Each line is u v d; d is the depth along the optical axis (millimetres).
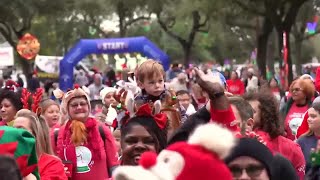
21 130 4824
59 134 7672
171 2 48312
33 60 45875
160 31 75000
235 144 3887
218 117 4648
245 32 64875
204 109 4871
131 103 5375
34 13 41969
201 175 3469
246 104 5465
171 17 51969
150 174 3242
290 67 34281
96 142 7625
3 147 4566
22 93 8117
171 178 3309
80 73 31672
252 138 4273
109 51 32438
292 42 63031
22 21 44500
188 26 59656
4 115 8250
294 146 6594
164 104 5922
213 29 54688
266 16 34625
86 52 32406
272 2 34000
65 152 7590
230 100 5430
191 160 3473
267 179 4203
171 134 5113
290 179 4773
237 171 4102
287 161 4816
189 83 20203
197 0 35312
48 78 42000
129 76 7094
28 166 4891
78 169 7594
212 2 34625
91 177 7613
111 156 7734
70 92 7645
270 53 50375
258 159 4109
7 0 39875
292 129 9656
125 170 3244
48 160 6246
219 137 3545
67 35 58406
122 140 5117
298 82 9680
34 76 30844
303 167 6613
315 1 49094
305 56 63219
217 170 3500
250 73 25688
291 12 34406
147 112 5086
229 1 34469
